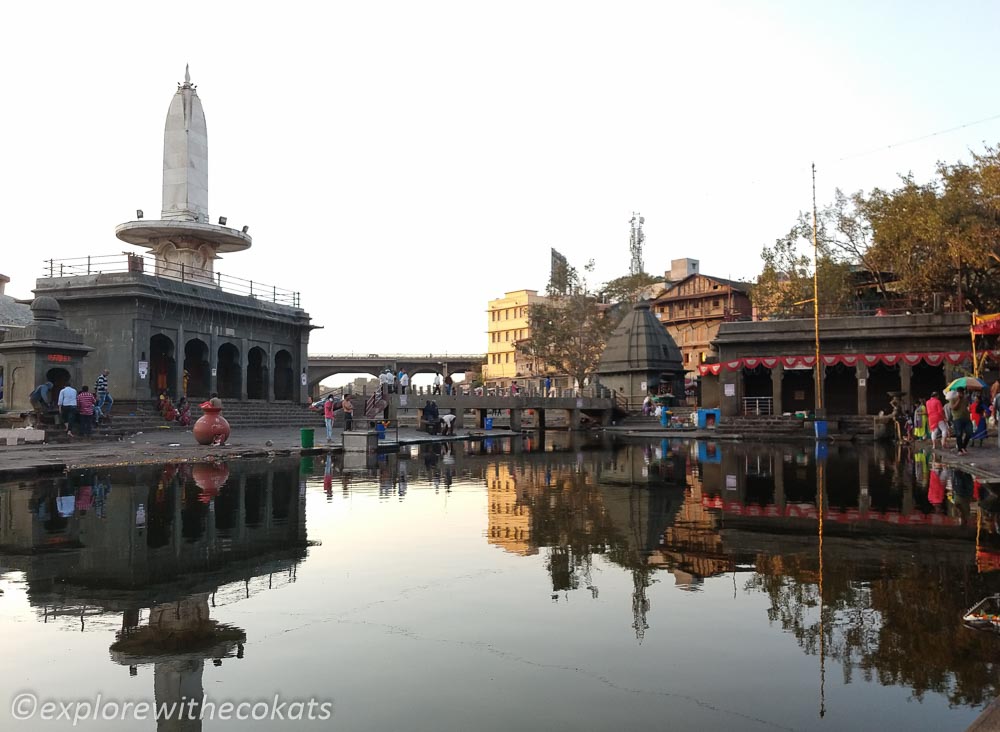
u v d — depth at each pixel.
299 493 14.59
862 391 37.47
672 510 12.36
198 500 13.39
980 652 5.35
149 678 4.97
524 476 18.28
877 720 4.27
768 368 42.12
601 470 20.05
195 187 47.53
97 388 30.58
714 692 4.68
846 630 5.86
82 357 30.84
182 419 36.69
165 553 8.84
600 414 54.28
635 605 6.61
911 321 36.84
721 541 9.55
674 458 24.45
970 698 4.57
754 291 54.28
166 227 45.41
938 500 13.19
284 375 51.44
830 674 4.95
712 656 5.30
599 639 5.69
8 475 16.48
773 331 39.38
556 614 6.34
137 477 17.20
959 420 21.08
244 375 46.06
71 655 5.38
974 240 35.88
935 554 8.67
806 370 42.62
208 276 46.84
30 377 28.75
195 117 47.47
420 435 37.06
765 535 9.97
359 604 6.67
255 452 23.72
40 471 17.42
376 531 10.38
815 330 38.34
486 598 6.86
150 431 33.84
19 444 25.67
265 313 47.97
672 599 6.79
